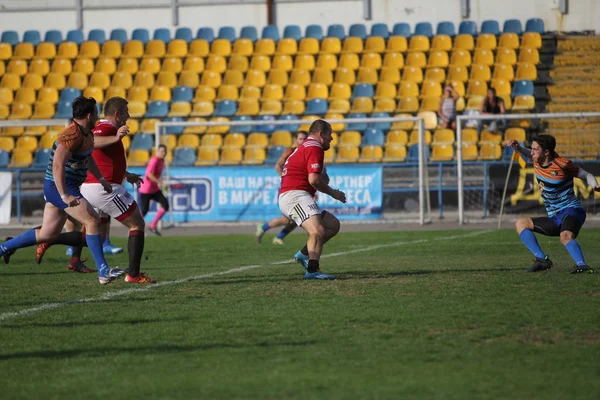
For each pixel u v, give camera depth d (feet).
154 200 136.46
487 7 212.23
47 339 46.60
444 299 57.93
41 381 37.52
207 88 202.28
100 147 66.28
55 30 223.71
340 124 186.80
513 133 175.52
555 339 44.27
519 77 196.75
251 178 150.71
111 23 224.74
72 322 51.70
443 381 36.19
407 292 61.72
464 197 157.58
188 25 222.89
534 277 69.36
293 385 35.94
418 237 121.70
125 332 48.19
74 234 76.18
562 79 197.88
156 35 219.82
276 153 176.35
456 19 213.66
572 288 62.54
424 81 195.72
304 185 71.15
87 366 40.16
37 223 159.22
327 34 216.13
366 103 193.36
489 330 46.65
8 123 148.15
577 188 149.38
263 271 78.84
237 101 199.11
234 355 41.83
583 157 167.73
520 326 47.75
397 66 204.03
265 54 209.05
